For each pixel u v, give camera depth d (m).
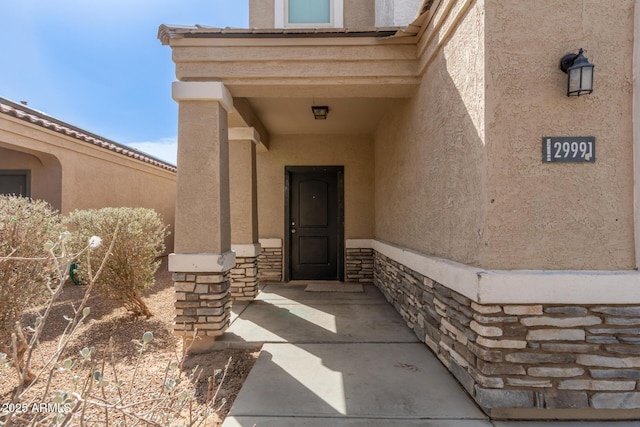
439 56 3.38
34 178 7.66
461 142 2.90
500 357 2.45
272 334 4.11
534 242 2.49
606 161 2.47
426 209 3.80
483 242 2.54
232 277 5.73
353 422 2.45
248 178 5.75
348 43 3.90
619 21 2.47
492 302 2.44
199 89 3.82
